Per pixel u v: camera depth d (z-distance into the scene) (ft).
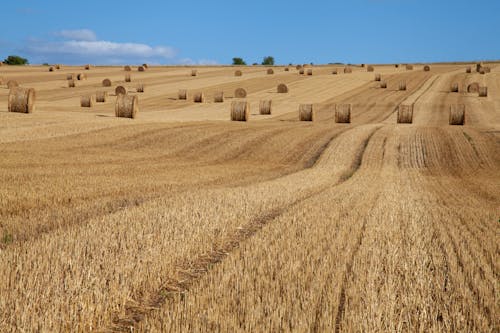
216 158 71.00
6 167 48.57
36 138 72.64
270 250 22.12
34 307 14.16
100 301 15.25
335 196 40.93
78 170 50.03
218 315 13.99
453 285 18.48
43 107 133.18
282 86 191.62
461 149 79.25
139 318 15.14
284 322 13.53
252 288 16.55
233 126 98.17
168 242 22.54
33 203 32.22
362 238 25.93
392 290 17.16
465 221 32.42
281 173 59.93
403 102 163.94
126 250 20.53
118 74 268.00
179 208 31.35
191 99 169.58
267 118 125.59
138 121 97.66
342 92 193.98
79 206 31.99
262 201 36.06
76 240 22.12
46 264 18.16
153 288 17.54
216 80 237.04
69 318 13.98
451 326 14.74
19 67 317.63
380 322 14.12
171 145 77.51
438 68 291.58
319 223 28.91
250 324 13.47
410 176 60.13
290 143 82.53
